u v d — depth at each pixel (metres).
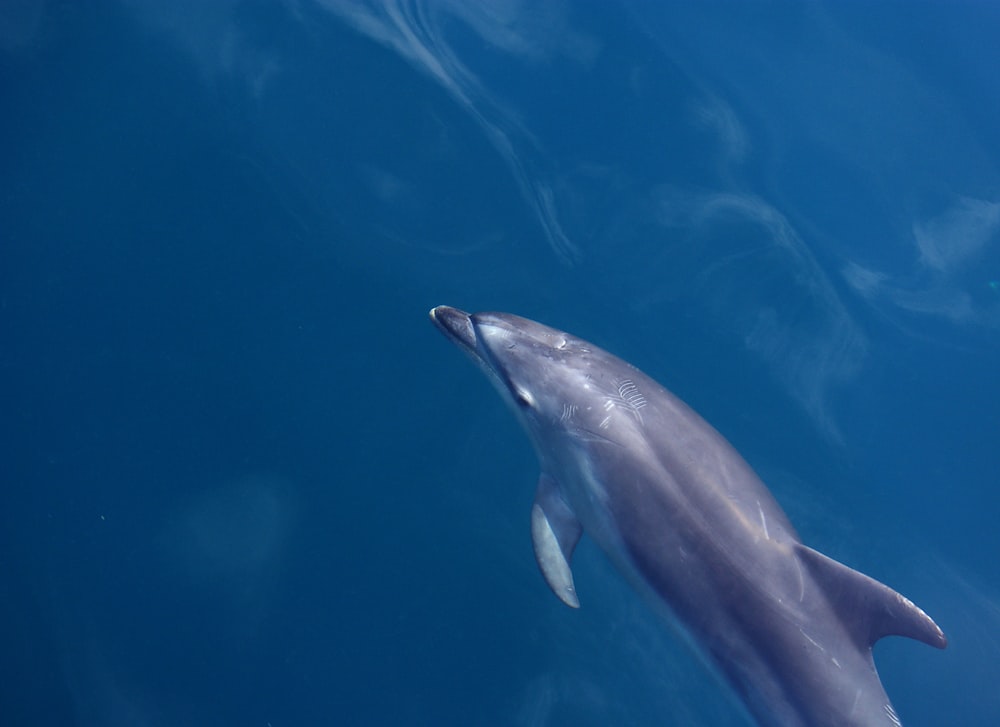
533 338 8.53
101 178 10.18
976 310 11.00
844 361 10.46
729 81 11.70
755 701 6.88
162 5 11.12
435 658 8.67
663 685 8.74
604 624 9.00
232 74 10.87
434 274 10.29
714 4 12.32
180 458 9.15
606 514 7.59
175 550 8.75
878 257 11.04
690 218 10.82
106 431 9.12
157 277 9.85
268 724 8.20
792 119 11.61
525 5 11.66
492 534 9.34
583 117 11.14
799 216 11.05
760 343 10.38
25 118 10.23
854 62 12.14
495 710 8.52
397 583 8.95
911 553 9.73
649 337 10.23
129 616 8.41
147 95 10.62
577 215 10.64
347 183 10.50
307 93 10.84
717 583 6.90
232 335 9.77
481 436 9.71
